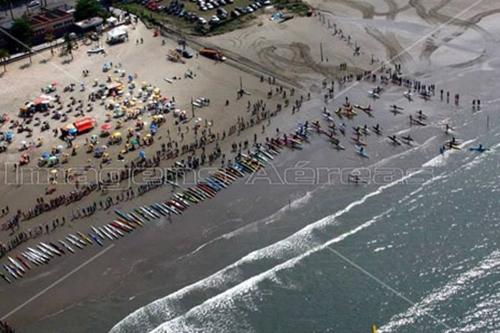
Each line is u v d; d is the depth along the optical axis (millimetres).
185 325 114188
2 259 128875
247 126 165250
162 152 156375
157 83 186000
